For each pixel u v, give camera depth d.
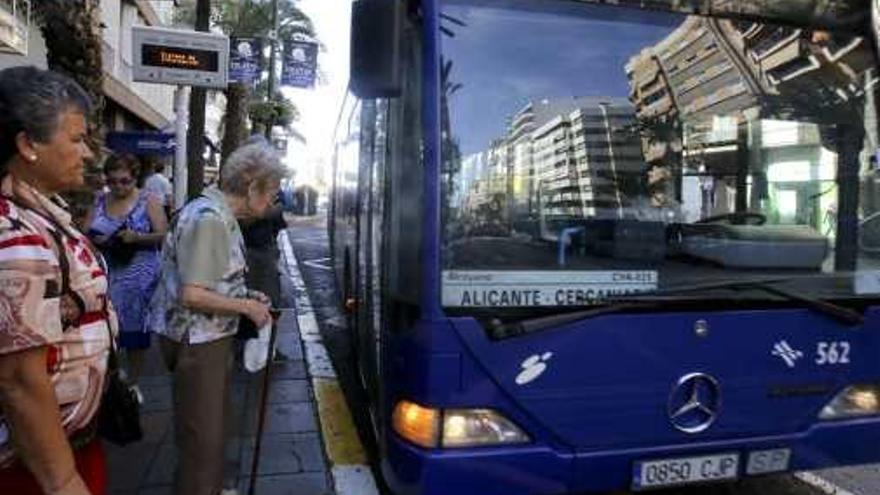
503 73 3.47
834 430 3.72
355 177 6.76
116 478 4.55
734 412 3.58
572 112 3.53
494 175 3.40
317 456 4.96
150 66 7.50
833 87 3.88
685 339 3.49
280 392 6.30
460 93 3.41
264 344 4.01
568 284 3.41
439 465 3.24
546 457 3.34
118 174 5.23
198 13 10.46
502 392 3.31
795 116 3.83
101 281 2.19
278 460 4.89
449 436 3.27
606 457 3.41
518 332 3.29
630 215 3.53
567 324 3.35
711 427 3.55
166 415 5.54
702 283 3.55
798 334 3.66
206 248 3.44
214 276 3.46
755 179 3.74
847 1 3.89
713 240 3.60
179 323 3.54
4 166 2.06
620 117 3.60
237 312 3.54
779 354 3.63
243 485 4.51
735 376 3.57
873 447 3.80
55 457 1.97
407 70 3.51
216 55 7.64
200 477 3.59
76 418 2.13
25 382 1.93
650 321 3.45
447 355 3.27
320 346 7.93
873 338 3.78
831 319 3.70
